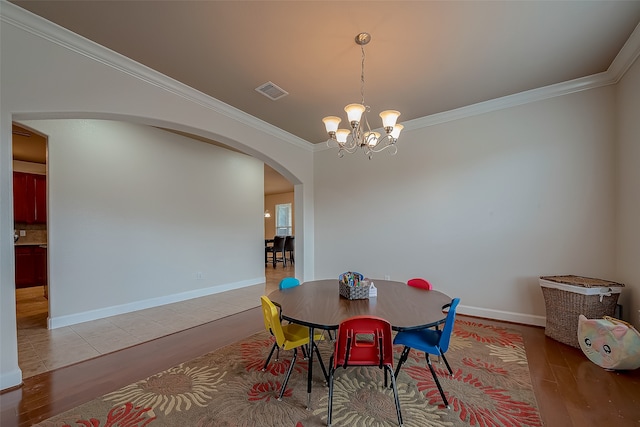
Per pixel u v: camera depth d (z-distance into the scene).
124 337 3.09
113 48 2.37
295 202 5.10
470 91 3.19
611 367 2.23
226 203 5.53
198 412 1.81
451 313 1.88
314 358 2.56
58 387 2.10
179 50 2.41
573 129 3.05
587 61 2.63
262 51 2.43
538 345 2.75
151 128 4.41
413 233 4.07
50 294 3.36
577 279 2.83
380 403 1.90
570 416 1.74
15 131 4.09
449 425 1.68
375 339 1.69
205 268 5.11
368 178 4.52
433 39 2.29
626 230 2.64
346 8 1.96
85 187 3.67
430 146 3.93
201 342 2.96
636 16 2.04
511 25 2.13
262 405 1.88
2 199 1.99
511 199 3.38
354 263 4.64
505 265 3.42
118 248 3.97
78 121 3.63
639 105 2.42
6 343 2.04
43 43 2.11
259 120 3.91
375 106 3.54
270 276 7.07
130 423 1.71
